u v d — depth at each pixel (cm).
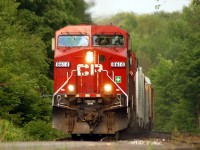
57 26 13875
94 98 8119
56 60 8250
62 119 8169
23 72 9719
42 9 13662
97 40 8344
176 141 6894
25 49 10844
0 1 11106
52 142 6312
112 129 8062
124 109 8094
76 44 8350
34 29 13250
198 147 5291
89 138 8438
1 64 8888
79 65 8194
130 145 5588
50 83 11406
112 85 8131
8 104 8331
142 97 11256
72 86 8162
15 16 11538
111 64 8175
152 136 9700
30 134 8081
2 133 7181
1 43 9544
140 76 10981
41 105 9488
